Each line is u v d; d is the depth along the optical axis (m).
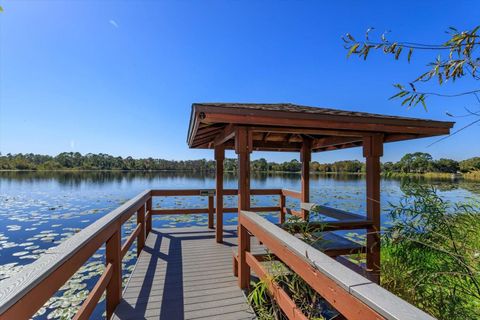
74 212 9.11
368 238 2.71
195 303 2.20
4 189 17.53
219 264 3.13
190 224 6.90
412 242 1.78
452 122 2.70
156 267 3.02
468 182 1.77
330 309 1.78
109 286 2.08
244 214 2.35
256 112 2.16
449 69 1.11
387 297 0.74
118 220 2.12
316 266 1.04
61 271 1.09
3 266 4.25
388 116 2.70
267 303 1.96
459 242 1.58
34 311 0.87
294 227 2.35
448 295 1.57
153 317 1.98
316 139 4.05
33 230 6.67
